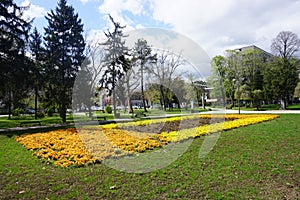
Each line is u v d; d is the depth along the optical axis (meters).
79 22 18.17
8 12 13.66
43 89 17.53
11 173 4.04
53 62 16.41
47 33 16.92
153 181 3.50
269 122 11.04
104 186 3.34
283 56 27.56
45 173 3.99
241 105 29.70
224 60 26.23
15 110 25.06
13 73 12.90
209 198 2.90
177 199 2.90
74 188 3.29
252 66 27.45
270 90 23.55
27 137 8.05
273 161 4.38
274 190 3.09
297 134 7.36
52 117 22.78
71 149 5.48
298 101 34.38
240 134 7.54
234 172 3.82
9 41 13.15
